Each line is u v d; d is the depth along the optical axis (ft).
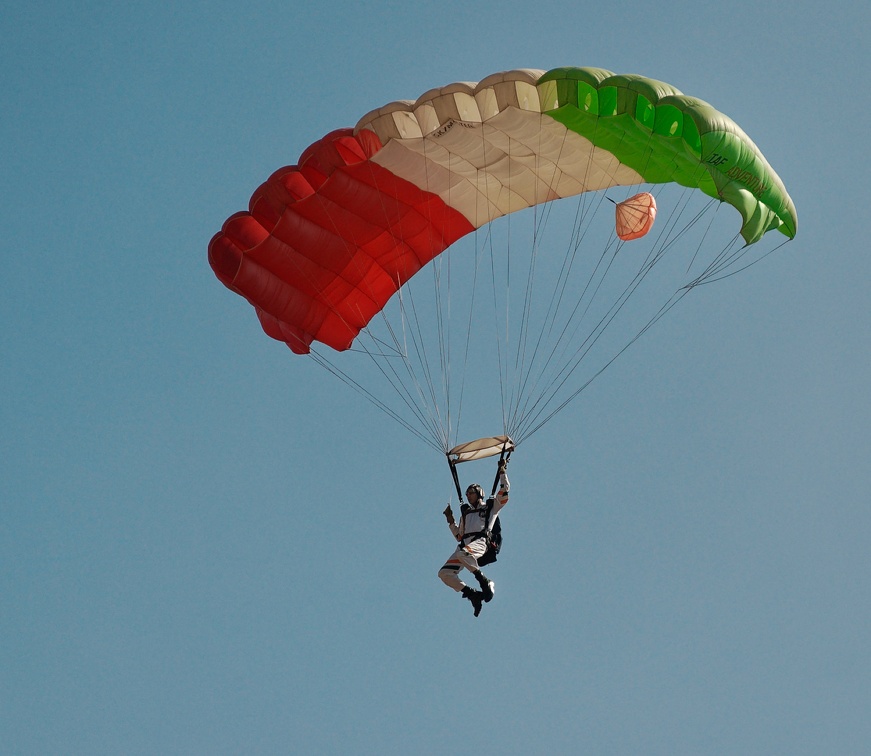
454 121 169.17
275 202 186.29
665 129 158.61
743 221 162.30
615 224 179.32
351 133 182.50
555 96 162.61
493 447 172.76
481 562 166.91
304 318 192.85
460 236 195.42
